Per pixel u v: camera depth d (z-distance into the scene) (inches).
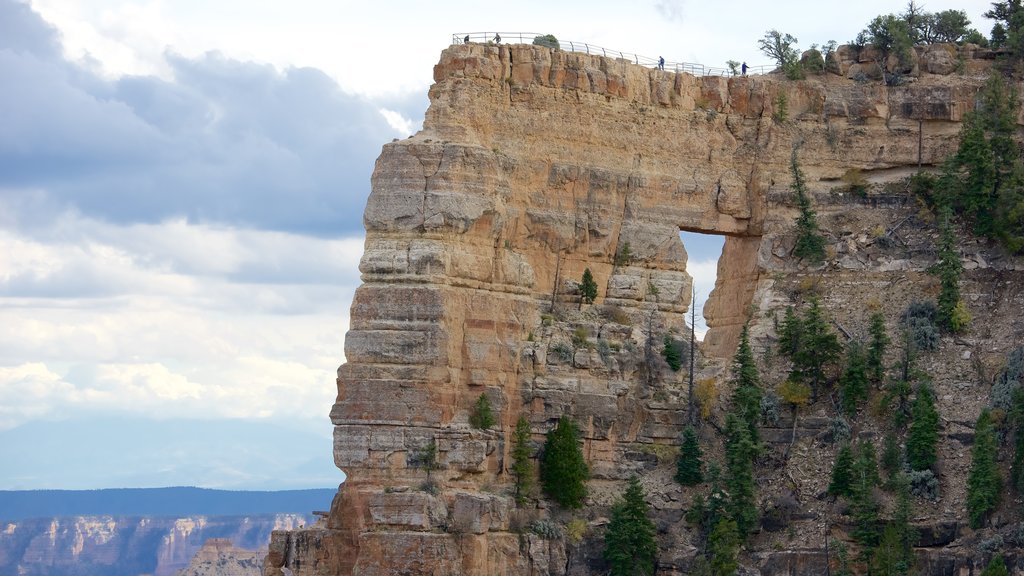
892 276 6274.6
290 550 5649.6
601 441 5895.7
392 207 5698.8
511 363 5787.4
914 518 5615.2
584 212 6107.3
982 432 5644.7
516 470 5693.9
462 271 5703.7
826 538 5629.9
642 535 5620.1
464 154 5753.0
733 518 5684.1
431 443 5556.1
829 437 5885.8
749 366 6008.9
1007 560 5433.1
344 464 5575.8
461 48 5969.5
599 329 6023.6
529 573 5561.0
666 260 6225.4
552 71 6092.5
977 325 6107.3
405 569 5423.2
